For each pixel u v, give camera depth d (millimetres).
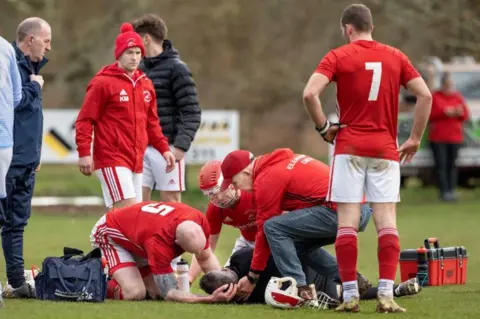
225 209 32812
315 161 30375
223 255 46938
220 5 138000
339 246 28031
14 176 30750
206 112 81438
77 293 30016
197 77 145375
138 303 29984
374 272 41156
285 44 143875
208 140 81438
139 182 36062
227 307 29328
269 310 28672
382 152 27938
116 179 35125
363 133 27906
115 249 31781
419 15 110438
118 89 35125
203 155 81438
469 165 83562
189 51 141000
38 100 31312
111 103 35156
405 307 29891
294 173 29719
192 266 35312
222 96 146250
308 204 29766
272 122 151125
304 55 142625
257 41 144250
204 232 31625
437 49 112688
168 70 39031
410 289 31953
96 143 35406
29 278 33000
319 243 30984
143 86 35812
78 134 35125
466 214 69188
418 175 83125
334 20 138500
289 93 146125
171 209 31219
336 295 31500
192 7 137750
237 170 30594
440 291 34719
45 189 88500
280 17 142500
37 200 80375
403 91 83375
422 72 85188
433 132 79688
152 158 38156
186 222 30625
